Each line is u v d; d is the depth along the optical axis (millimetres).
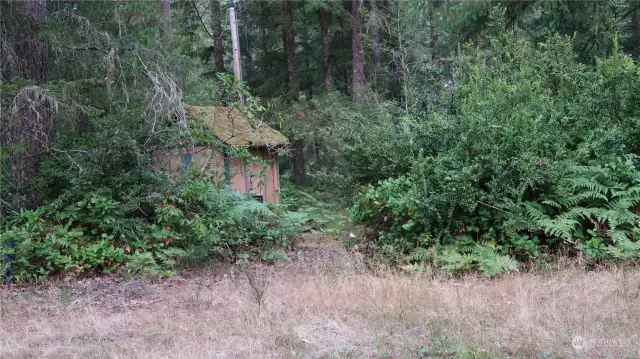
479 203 7859
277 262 9945
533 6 14570
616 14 13398
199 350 4547
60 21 10422
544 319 4871
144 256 8938
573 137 8539
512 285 6238
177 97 10070
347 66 24328
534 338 4320
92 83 9828
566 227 7168
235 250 10578
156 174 10242
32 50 10102
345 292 6242
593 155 8211
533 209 7570
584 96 8539
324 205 16031
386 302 5723
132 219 9586
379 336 4699
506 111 8492
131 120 10203
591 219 7383
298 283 7176
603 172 7484
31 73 10078
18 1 9727
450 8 15227
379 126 9680
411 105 9930
